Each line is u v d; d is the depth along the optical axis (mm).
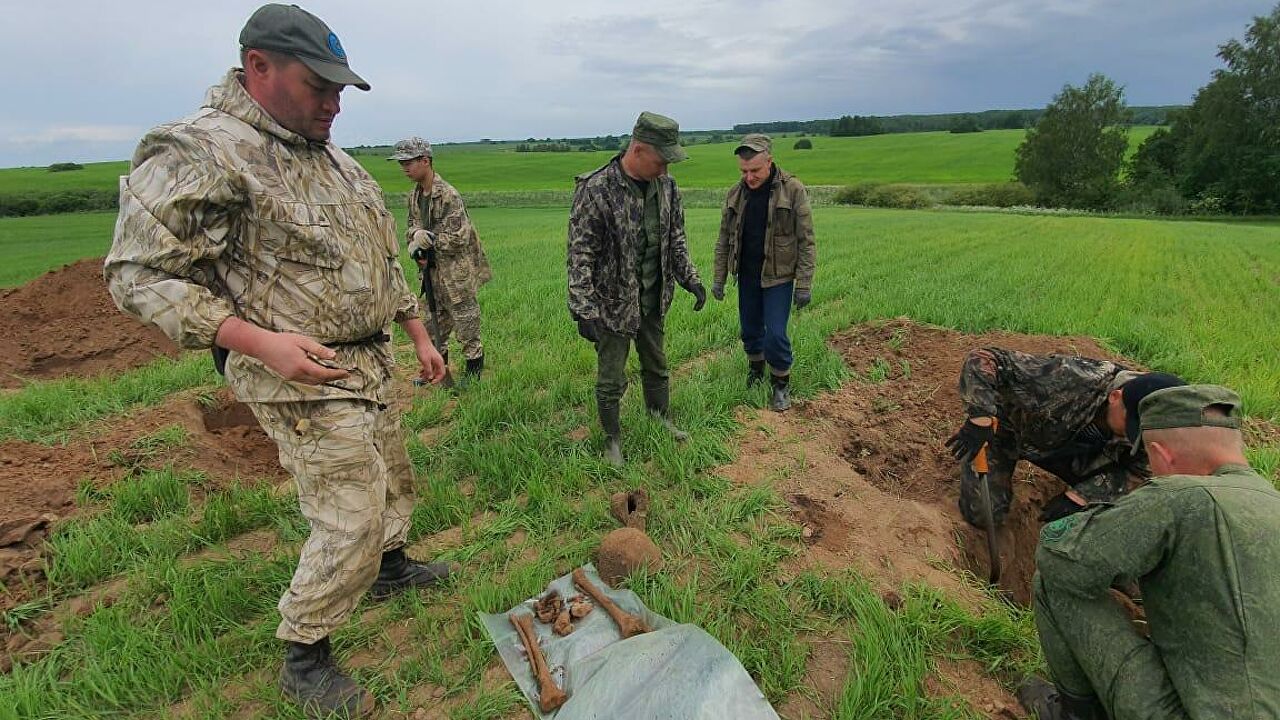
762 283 4930
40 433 4961
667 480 4012
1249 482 2008
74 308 8203
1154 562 2068
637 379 5941
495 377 5895
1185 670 1998
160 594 3102
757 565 3135
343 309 2354
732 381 5516
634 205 3893
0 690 2523
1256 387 5527
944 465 4414
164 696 2543
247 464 4582
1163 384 2621
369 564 2463
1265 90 44500
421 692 2545
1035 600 2439
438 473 4145
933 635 2789
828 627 2840
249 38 2113
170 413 4914
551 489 3867
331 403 2344
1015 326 7223
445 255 5688
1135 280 10883
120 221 2014
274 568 3199
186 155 2006
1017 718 2543
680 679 2398
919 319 7609
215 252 2094
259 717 2428
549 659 2635
